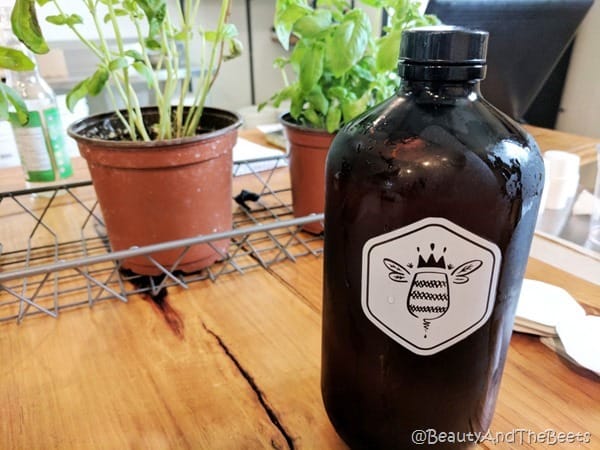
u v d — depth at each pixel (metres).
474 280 0.17
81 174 0.58
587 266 0.38
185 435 0.23
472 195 0.16
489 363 0.19
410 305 0.18
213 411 0.24
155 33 0.35
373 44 0.40
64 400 0.25
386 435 0.20
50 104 0.52
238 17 1.34
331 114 0.38
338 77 0.39
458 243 0.17
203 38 0.40
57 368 0.27
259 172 0.60
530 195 0.18
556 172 0.51
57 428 0.23
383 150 0.17
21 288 0.35
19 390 0.26
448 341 0.18
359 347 0.20
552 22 0.53
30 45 0.30
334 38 0.36
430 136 0.17
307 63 0.38
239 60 1.39
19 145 0.52
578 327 0.29
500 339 0.19
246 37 1.37
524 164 0.17
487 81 0.55
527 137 0.19
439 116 0.17
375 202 0.17
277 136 0.71
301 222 0.38
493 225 0.17
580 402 0.25
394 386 0.19
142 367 0.28
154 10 0.32
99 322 0.32
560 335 0.28
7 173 0.61
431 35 0.16
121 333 0.31
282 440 0.23
